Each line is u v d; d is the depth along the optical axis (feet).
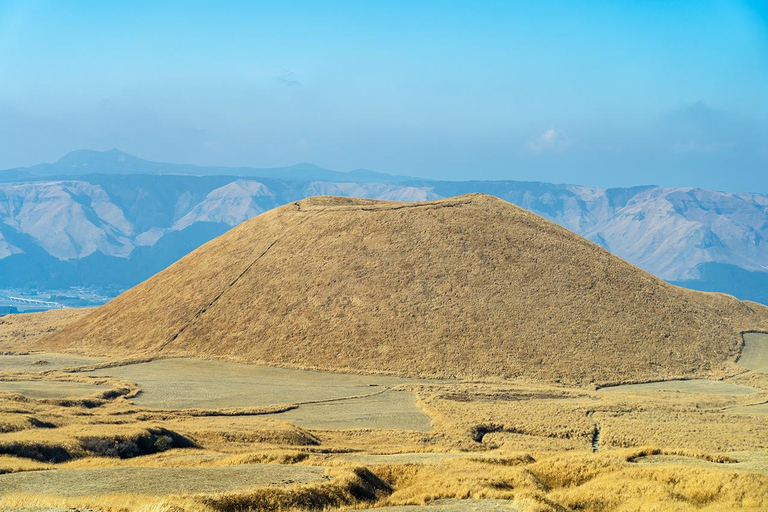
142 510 87.20
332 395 278.87
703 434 212.64
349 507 104.68
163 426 186.19
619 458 138.21
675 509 103.86
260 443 183.21
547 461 135.74
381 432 213.05
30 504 89.30
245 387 289.74
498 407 257.14
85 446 153.28
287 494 102.42
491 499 109.09
